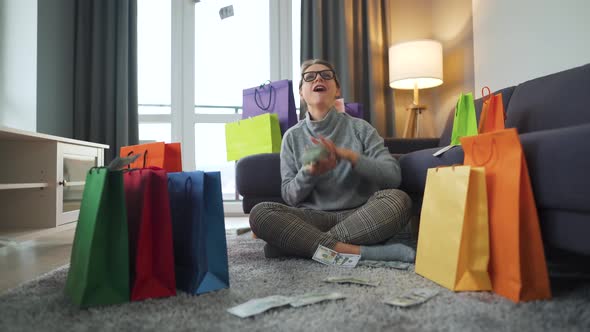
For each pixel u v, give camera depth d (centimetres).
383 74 334
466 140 108
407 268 120
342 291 96
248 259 139
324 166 134
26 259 155
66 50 315
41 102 290
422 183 158
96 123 311
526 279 88
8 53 288
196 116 351
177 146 150
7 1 288
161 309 86
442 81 301
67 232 233
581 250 82
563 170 83
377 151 153
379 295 93
